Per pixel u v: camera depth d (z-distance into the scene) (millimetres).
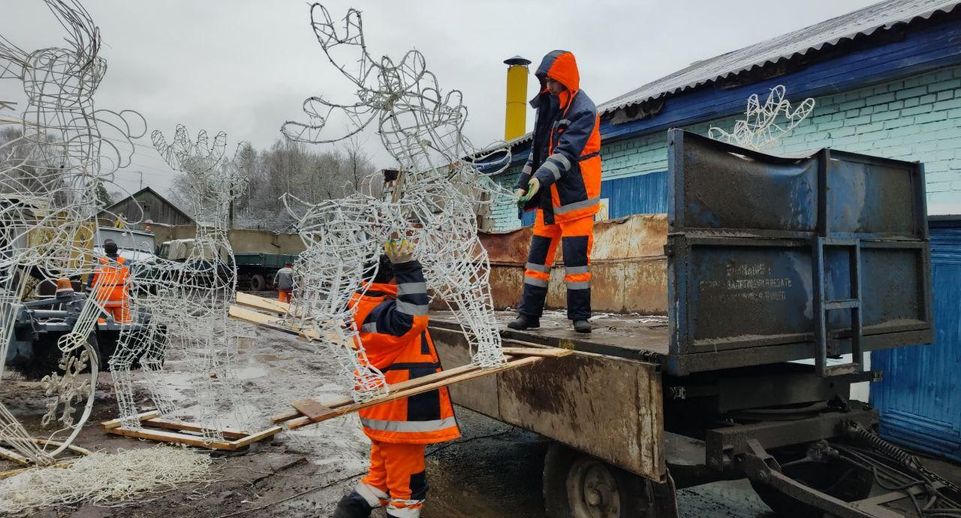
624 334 3559
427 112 2416
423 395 2600
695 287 2541
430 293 5574
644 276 5340
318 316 2408
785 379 3193
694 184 2584
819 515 3268
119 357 4945
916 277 3475
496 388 3645
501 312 5766
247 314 3576
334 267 2410
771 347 2771
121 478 3734
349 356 2406
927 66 4789
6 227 3709
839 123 5730
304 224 2471
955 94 4855
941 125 4945
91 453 4211
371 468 2855
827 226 2965
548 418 3174
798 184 2979
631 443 2641
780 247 2871
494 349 2896
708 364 2541
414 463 2650
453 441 5168
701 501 3916
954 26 4504
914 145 5137
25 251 3713
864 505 2459
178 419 5074
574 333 3625
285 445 4602
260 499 3611
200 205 4254
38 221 3744
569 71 3545
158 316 4609
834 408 3277
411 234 2633
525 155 9016
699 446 3029
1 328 3785
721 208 2674
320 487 3811
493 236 6098
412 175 2521
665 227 5172
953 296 4656
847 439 3123
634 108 7570
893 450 2869
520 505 3799
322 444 4668
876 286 3246
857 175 3215
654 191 7641
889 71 4973
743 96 6293
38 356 6461
